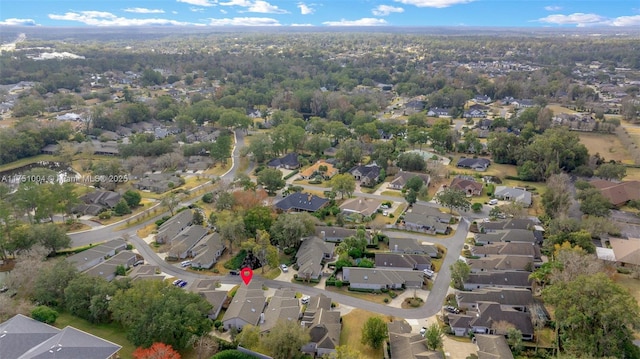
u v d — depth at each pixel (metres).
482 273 108.88
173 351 79.75
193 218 144.12
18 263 104.19
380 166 192.38
